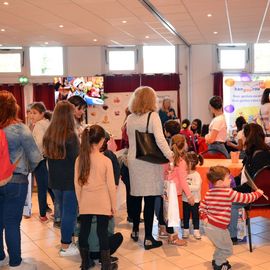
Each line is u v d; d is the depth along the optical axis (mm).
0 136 2820
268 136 5289
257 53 10102
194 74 10164
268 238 3855
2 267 3176
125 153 4074
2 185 2828
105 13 6344
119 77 9961
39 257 3482
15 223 3006
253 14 6562
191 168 3781
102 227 2949
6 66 10164
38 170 4352
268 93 5457
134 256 3438
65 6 5836
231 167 3918
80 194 2988
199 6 5949
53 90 10086
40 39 8805
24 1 5516
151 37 8781
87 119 9680
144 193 3410
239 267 3158
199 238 3828
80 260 3402
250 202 3129
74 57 10117
